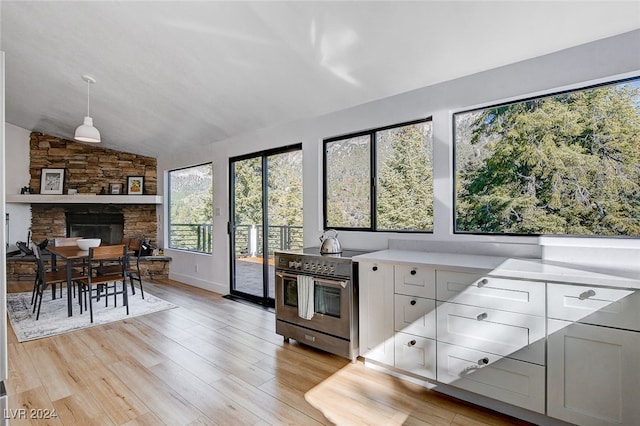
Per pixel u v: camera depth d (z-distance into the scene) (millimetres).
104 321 3715
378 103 3176
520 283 1864
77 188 6473
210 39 2676
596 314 1645
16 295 4859
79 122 5336
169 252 6203
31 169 6320
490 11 1979
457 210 2791
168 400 2170
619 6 1836
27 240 6305
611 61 2055
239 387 2330
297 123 3906
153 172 6734
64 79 3895
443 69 2584
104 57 3268
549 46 2197
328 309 2809
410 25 2182
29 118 5625
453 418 1973
